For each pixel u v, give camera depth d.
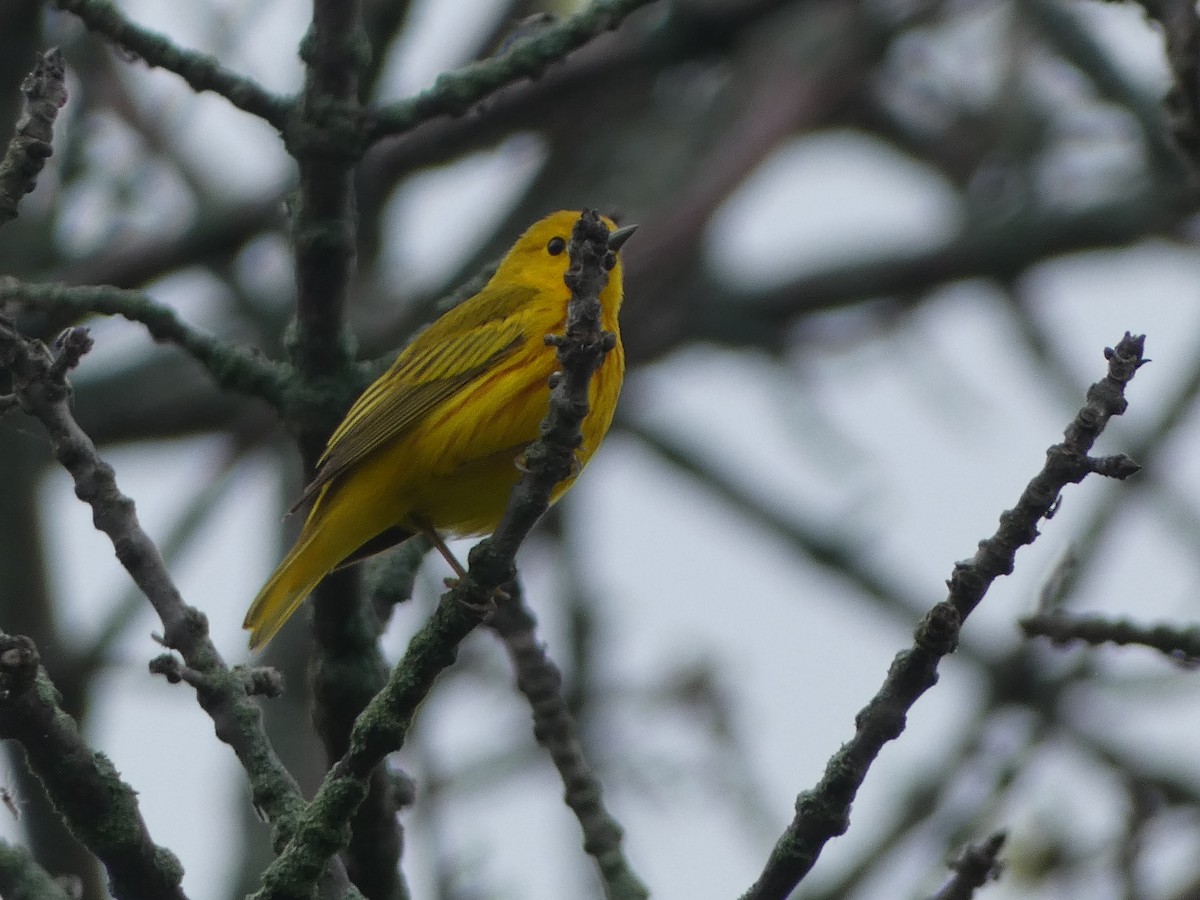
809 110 17.27
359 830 8.00
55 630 14.11
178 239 15.16
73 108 15.27
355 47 8.05
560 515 15.29
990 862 7.04
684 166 17.75
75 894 6.92
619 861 8.37
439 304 9.95
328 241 8.19
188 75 8.14
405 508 9.93
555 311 10.20
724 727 13.20
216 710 7.07
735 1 15.08
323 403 8.49
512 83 8.27
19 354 7.09
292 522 15.33
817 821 6.48
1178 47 8.45
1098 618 7.82
